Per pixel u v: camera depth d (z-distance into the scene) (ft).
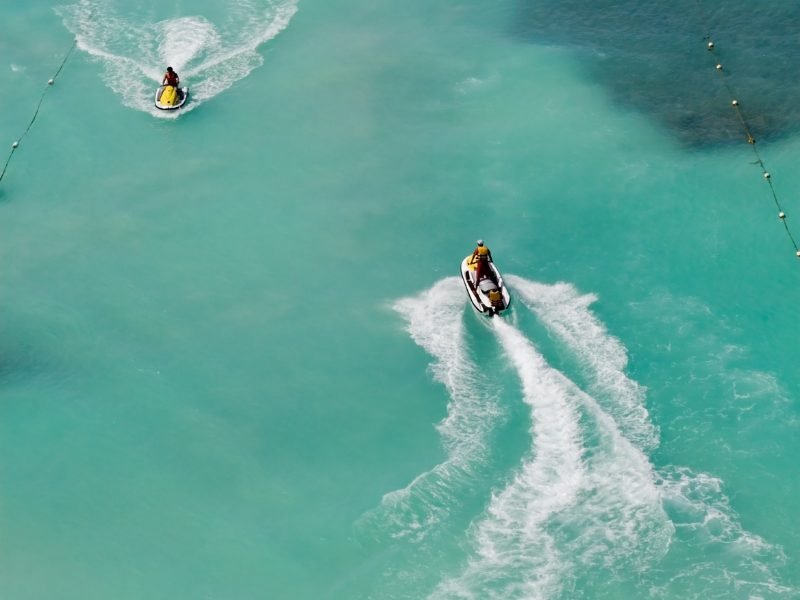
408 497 125.29
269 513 125.29
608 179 177.68
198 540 122.52
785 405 135.33
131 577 118.52
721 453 128.88
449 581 115.34
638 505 122.11
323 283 160.25
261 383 143.43
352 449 132.87
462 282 158.71
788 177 173.88
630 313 151.12
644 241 164.86
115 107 196.95
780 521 120.16
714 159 179.52
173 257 165.89
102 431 137.39
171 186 179.83
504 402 137.39
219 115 195.31
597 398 137.08
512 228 168.96
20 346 150.30
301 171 182.70
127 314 155.53
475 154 185.37
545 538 119.03
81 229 171.42
